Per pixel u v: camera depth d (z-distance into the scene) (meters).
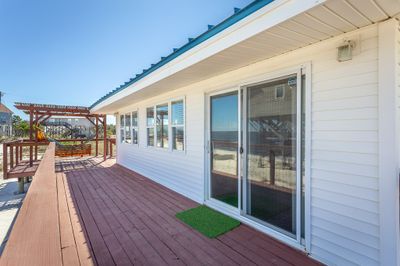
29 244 1.04
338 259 2.16
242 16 2.04
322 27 1.88
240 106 3.20
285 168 2.66
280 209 2.73
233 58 2.69
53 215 1.36
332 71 2.18
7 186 7.11
